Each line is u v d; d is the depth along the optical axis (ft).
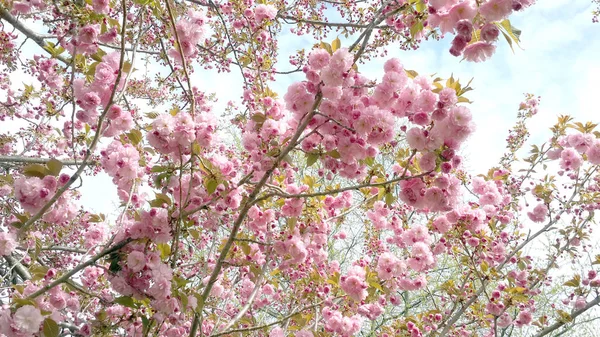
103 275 13.00
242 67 17.04
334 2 18.94
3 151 20.25
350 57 9.20
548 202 20.74
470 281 19.26
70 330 12.62
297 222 13.43
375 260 18.98
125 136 10.61
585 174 20.52
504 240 19.86
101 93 9.66
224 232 22.85
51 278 9.83
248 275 15.83
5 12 12.04
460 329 20.42
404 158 12.34
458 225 15.25
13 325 7.55
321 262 17.03
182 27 11.27
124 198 11.56
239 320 13.24
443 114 8.79
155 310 9.60
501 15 7.55
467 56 8.21
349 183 25.63
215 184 9.91
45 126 19.49
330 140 10.12
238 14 16.17
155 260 9.21
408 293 35.83
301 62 19.08
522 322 19.48
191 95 10.14
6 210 16.46
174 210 10.02
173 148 9.62
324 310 13.88
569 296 22.00
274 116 12.07
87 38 9.83
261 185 10.52
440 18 8.26
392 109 9.78
